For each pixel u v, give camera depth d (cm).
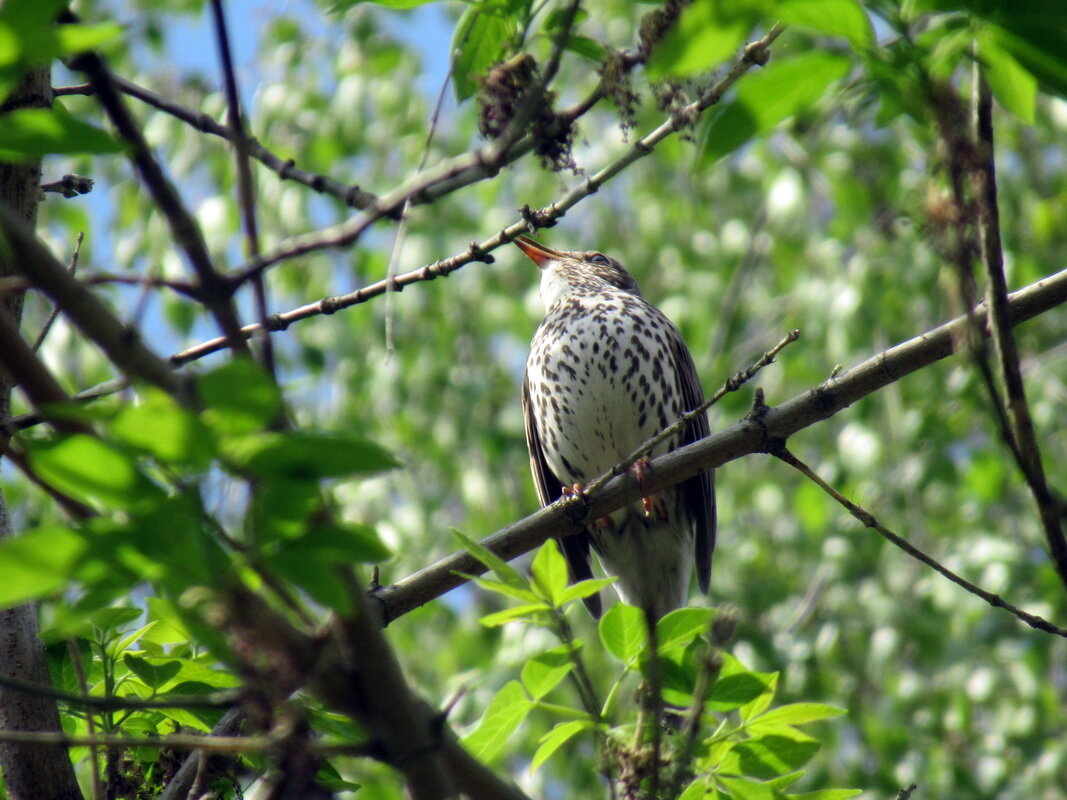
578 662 486
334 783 555
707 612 502
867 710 1457
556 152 527
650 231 1856
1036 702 1398
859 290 1530
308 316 705
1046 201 1753
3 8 336
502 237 674
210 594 329
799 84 358
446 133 1786
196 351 666
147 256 1620
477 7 514
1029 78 365
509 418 1761
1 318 333
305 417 1772
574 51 534
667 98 547
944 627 1438
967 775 1356
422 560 1647
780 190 1612
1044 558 1520
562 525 726
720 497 1712
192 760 568
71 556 312
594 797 1403
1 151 358
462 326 1753
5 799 568
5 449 339
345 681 364
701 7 328
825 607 1530
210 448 309
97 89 358
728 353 1744
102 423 314
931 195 392
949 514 1628
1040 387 1552
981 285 649
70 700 403
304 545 330
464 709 1416
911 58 363
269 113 1708
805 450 1761
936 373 1538
